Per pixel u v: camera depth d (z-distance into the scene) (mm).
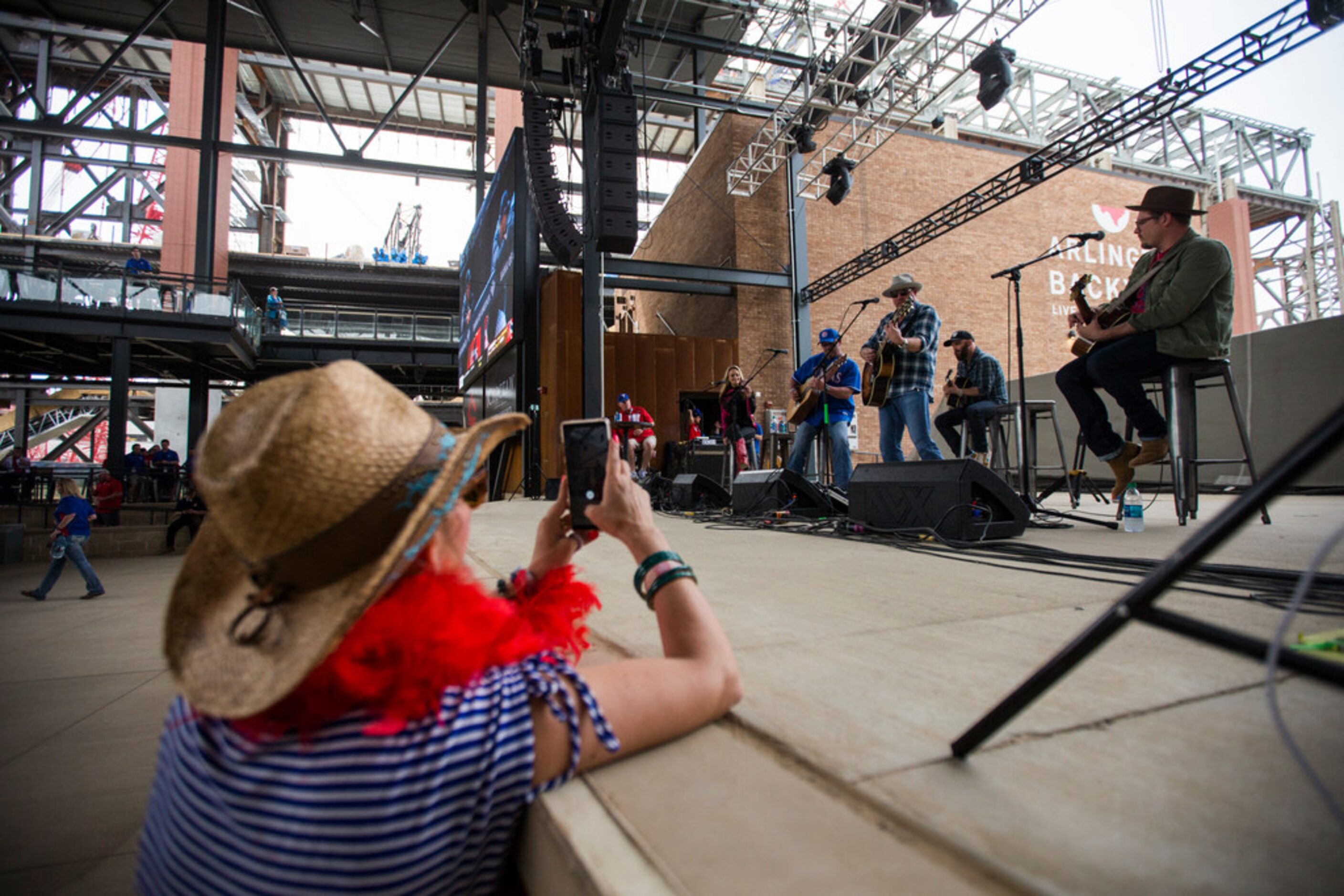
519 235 10578
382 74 20375
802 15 10086
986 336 13453
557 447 10633
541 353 11508
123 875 1535
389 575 583
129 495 14898
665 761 778
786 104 11234
